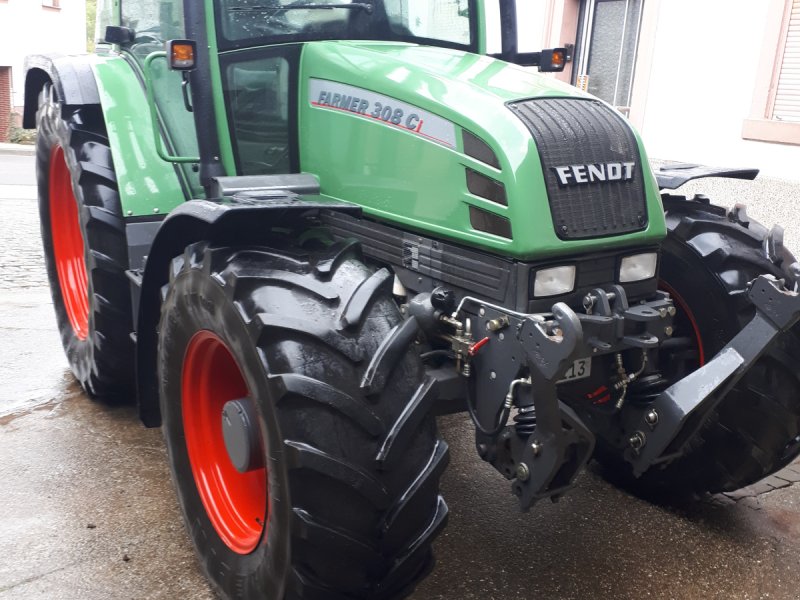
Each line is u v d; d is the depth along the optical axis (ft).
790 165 21.66
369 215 9.37
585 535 10.25
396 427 7.27
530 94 8.64
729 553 9.98
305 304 7.45
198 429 9.33
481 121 8.23
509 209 7.95
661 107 24.99
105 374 12.76
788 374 9.78
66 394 14.10
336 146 9.62
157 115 11.80
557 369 7.13
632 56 26.37
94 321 12.32
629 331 8.41
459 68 9.29
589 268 8.38
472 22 11.15
